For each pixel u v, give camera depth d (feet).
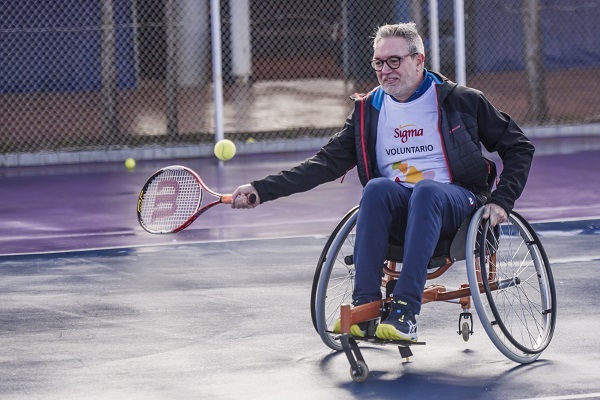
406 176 38.22
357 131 38.65
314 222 67.51
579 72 155.74
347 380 36.19
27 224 69.31
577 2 156.87
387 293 37.65
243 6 151.74
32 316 45.91
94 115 121.08
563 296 47.37
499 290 42.37
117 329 43.55
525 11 111.04
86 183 85.66
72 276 53.83
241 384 35.94
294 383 35.94
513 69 153.17
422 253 35.32
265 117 119.75
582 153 94.53
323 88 148.15
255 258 57.11
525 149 38.06
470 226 36.29
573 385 35.01
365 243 36.01
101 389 35.63
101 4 103.76
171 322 44.52
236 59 152.46
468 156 37.47
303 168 38.73
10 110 124.16
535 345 39.06
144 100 134.62
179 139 104.83
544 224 64.80
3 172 92.48
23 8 117.60
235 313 45.80
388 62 37.32
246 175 87.66
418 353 39.22
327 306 45.60
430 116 37.88
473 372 36.76
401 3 134.72
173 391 35.29
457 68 101.35
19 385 36.19
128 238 63.87
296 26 166.81
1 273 54.75
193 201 38.78
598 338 40.75
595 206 70.85
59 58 133.59
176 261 56.80
